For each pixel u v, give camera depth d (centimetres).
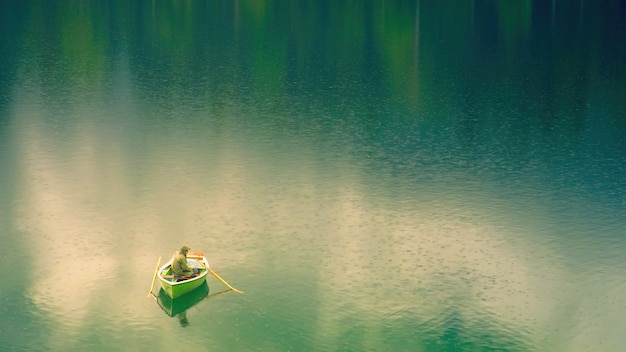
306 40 10750
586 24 12394
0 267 3962
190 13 13425
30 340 3409
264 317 3603
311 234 4372
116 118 6581
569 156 5644
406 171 5334
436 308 3681
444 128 6356
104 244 4216
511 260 4100
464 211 4675
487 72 8600
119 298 3716
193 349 3381
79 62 8931
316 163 5481
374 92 7594
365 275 3953
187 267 3716
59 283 3831
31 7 13725
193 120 6544
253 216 4591
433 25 12269
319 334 3491
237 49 9981
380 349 3400
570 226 4478
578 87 7844
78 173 5219
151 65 8838
